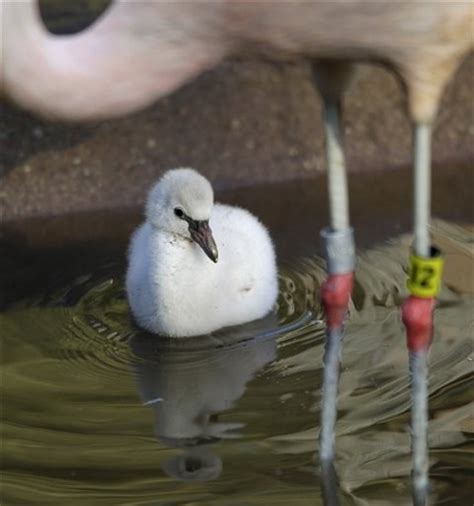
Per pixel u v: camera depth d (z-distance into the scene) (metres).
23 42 8.05
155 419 9.72
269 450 9.32
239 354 10.65
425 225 8.61
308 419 9.69
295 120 13.54
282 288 11.50
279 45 8.29
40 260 11.93
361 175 13.23
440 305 10.90
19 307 11.20
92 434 9.51
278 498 8.79
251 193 13.05
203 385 10.21
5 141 13.06
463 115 13.61
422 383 8.80
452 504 8.72
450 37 8.25
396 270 11.46
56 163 13.02
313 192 13.04
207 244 10.88
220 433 9.53
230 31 8.16
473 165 13.30
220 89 13.62
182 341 10.91
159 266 10.91
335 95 8.78
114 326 11.03
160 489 8.88
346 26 8.10
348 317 10.80
